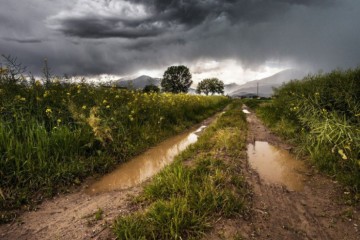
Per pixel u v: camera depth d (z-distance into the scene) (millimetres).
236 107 27438
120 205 4141
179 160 5844
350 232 3422
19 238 3396
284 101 12289
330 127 6238
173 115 11617
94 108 7066
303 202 4266
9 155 4824
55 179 4988
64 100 7016
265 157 6836
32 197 4461
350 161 5266
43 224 3721
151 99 11055
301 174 5543
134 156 7141
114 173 5918
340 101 7492
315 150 6266
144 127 8906
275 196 4480
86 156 6281
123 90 10023
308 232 3445
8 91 6395
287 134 9031
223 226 3455
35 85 7070
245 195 4363
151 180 5234
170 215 3434
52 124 6492
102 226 3529
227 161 5770
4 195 4289
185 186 4090
